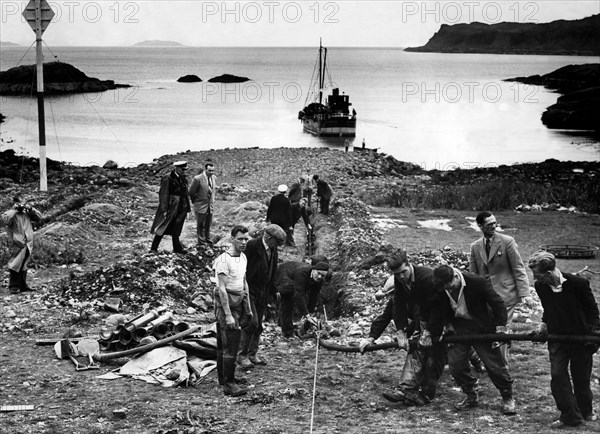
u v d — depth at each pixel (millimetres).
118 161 55156
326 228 22203
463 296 8164
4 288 14734
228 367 8914
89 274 14461
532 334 7914
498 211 25172
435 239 20172
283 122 89438
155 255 15625
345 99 77562
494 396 8812
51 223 21438
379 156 48906
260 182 36188
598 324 7699
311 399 8828
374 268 15539
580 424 7820
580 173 37906
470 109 110625
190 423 7965
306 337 11445
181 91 146500
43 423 7992
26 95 132250
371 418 8203
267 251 9859
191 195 18328
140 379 9484
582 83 163875
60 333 11617
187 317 12656
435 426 7879
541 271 7641
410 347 8594
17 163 39562
